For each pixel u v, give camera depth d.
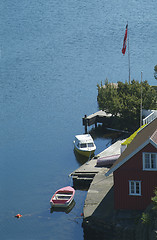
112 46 170.38
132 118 74.88
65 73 132.38
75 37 190.75
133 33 191.88
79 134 80.19
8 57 157.38
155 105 73.31
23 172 63.81
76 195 55.00
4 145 75.31
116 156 59.38
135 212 42.38
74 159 68.31
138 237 38.28
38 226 48.53
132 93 76.25
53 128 83.88
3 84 120.88
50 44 178.88
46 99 104.44
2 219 50.41
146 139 42.25
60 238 45.69
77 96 106.56
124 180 42.56
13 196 56.03
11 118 90.31
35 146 74.62
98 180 52.22
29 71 136.12
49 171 63.78
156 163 41.41
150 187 41.94
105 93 77.56
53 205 51.88
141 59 147.25
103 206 44.53
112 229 41.12
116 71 133.12
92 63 145.12
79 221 48.88
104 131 80.94
